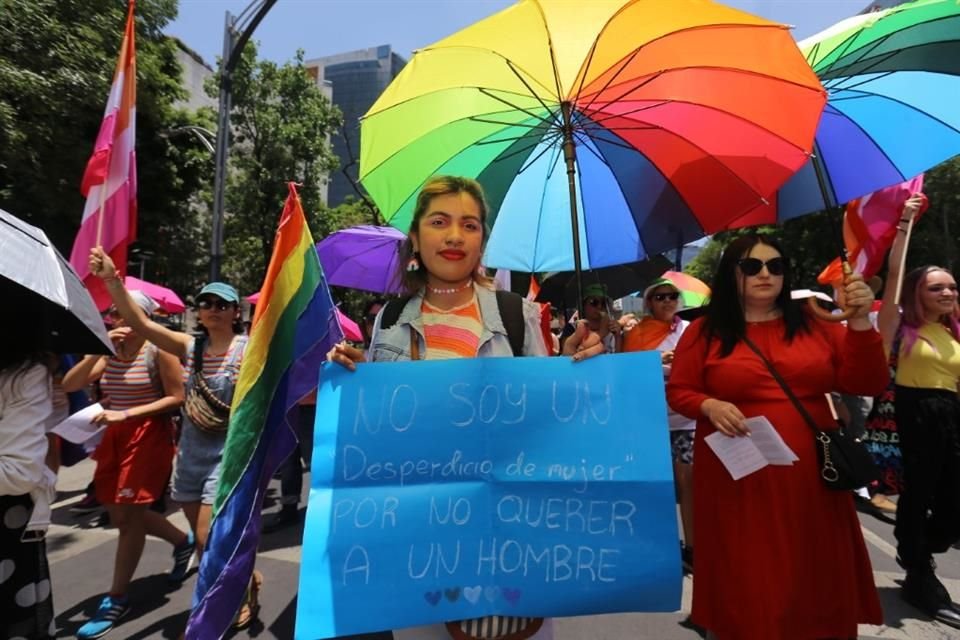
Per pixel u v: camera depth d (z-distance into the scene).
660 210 2.89
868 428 4.21
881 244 2.77
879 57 2.48
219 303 3.13
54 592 3.54
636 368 1.85
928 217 18.62
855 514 2.06
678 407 2.18
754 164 2.33
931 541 3.25
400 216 2.52
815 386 2.04
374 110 2.32
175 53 15.52
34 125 9.07
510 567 1.72
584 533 1.75
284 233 2.44
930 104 2.51
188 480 3.09
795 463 1.97
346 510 1.70
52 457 3.68
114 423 3.02
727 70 2.05
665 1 1.94
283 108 18.06
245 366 2.31
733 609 1.96
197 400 3.04
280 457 2.50
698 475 2.18
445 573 1.69
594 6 1.99
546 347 2.13
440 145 2.50
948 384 3.21
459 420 1.79
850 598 1.94
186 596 3.47
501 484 1.78
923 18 2.31
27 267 1.69
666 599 1.72
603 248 3.26
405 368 1.81
